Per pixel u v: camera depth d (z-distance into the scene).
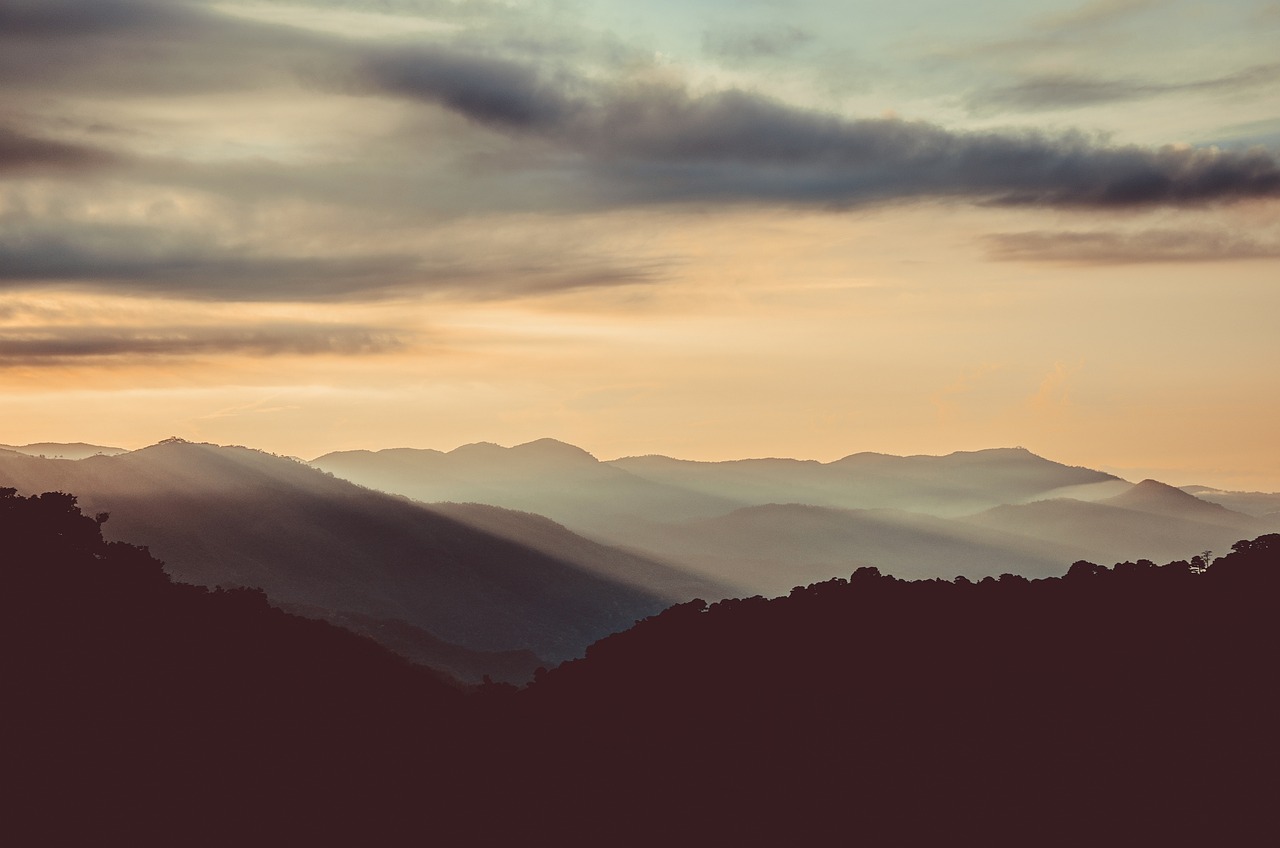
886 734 54.78
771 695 59.34
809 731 56.22
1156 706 52.88
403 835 52.69
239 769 56.44
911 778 51.94
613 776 56.03
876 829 49.50
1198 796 48.16
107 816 51.62
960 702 55.91
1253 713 51.38
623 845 51.19
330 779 56.62
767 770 54.34
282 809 53.91
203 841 51.06
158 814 52.28
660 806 53.31
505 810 54.53
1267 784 48.03
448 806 55.03
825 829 50.03
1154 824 47.22
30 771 53.41
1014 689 55.88
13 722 56.47
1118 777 49.69
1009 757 51.91
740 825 51.19
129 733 57.59
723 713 58.94
